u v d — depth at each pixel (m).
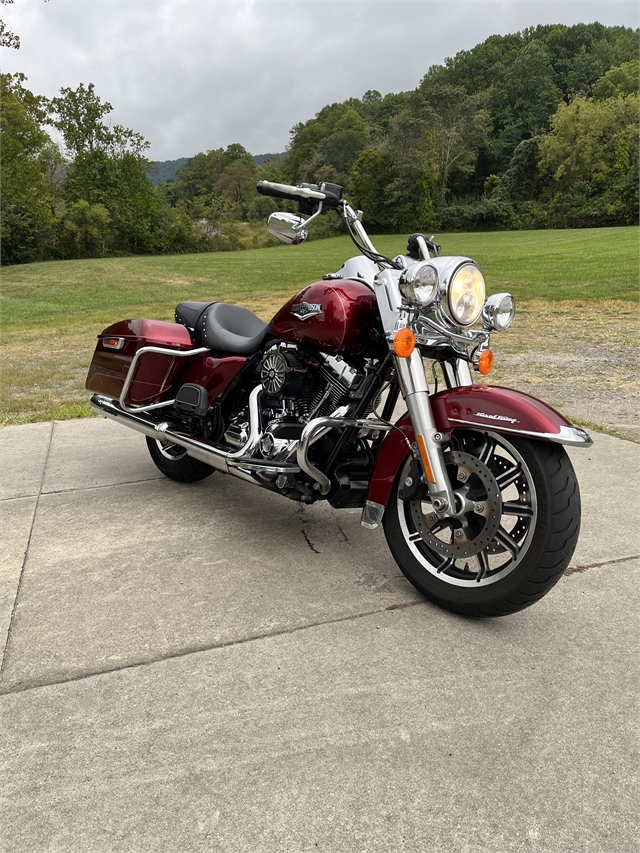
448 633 2.60
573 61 106.62
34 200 52.31
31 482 4.41
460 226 79.19
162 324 3.96
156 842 1.70
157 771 1.92
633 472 4.33
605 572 3.05
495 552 2.69
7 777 1.91
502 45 118.06
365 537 3.52
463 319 2.59
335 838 1.70
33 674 2.37
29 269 35.97
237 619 2.71
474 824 1.74
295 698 2.23
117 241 63.97
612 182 74.44
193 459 4.21
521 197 81.75
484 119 91.62
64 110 63.91
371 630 2.62
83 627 2.66
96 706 2.20
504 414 2.49
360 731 2.07
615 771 1.91
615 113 77.88
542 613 2.73
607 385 7.04
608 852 1.65
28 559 3.27
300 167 117.06
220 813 1.78
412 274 2.48
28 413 6.50
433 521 2.83
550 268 22.97
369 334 2.98
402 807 1.79
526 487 2.59
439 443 2.62
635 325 11.04
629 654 2.45
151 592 2.94
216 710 2.18
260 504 4.01
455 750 1.99
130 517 3.80
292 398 3.23
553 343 9.70
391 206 80.00
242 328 3.92
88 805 1.81
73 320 16.58
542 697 2.22
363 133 114.38
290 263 36.69
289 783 1.87
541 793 1.83
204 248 68.25
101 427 5.78
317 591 2.94
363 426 2.94
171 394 3.97
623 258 25.44
